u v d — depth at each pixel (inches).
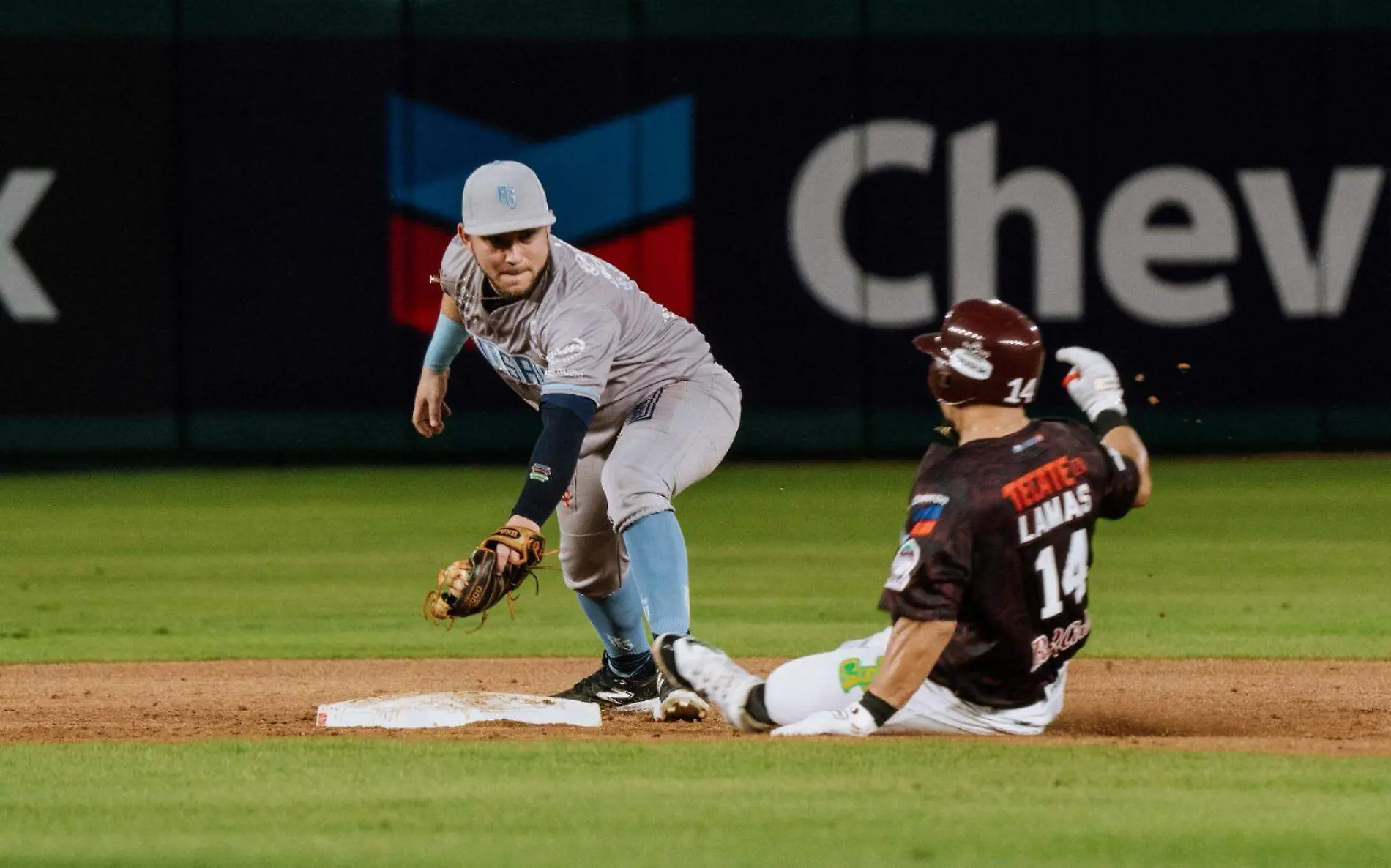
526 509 690.2
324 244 2145.7
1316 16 2161.7
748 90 2169.0
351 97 2137.1
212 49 2122.3
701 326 2182.6
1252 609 1210.0
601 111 2158.0
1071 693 880.9
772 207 2180.1
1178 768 621.0
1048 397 2181.3
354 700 820.6
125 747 699.4
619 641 843.4
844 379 2198.6
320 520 1733.5
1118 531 1628.9
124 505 1860.2
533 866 491.8
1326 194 2175.2
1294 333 2183.8
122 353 2134.6
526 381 802.8
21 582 1379.2
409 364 2166.6
